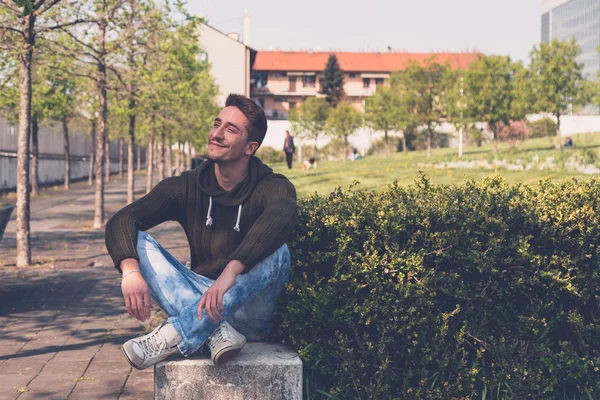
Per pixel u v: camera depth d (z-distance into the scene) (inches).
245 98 128.4
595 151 1043.3
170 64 669.9
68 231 681.6
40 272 427.5
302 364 131.3
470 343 150.3
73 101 874.1
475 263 147.6
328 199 165.2
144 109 762.2
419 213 148.0
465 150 1861.5
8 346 241.9
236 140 126.0
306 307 140.0
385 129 2110.0
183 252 523.8
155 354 119.7
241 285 122.3
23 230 457.7
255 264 118.3
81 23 547.2
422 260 144.6
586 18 5004.9
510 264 149.3
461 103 1396.4
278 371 124.5
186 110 1062.4
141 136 1515.7
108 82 661.3
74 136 1803.6
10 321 286.0
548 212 152.3
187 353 121.8
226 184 130.3
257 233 118.3
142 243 123.5
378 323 144.8
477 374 149.9
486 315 149.3
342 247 144.1
